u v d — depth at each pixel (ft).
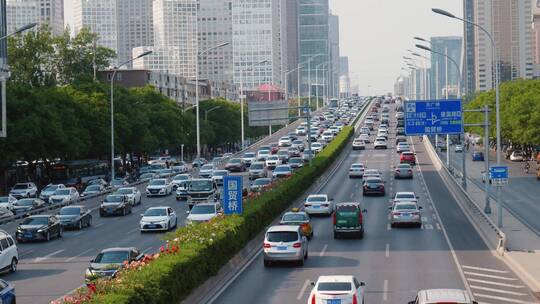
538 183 434.71
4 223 303.68
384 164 515.91
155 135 579.48
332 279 126.31
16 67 564.30
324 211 295.69
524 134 534.37
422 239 231.50
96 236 257.55
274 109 444.14
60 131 415.03
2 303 127.65
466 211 302.66
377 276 170.09
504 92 622.54
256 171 446.60
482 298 144.66
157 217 263.70
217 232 178.50
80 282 172.86
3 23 396.37
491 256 197.57
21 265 201.16
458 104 279.69
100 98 493.36
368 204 328.29
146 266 130.31
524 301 141.90
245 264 190.80
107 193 414.00
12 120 402.31
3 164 401.70
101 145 489.67
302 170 385.91
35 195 416.26
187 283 139.54
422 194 364.99
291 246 184.34
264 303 142.82
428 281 162.61
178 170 517.14
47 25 589.32
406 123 281.13
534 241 221.05
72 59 625.00
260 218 232.32
